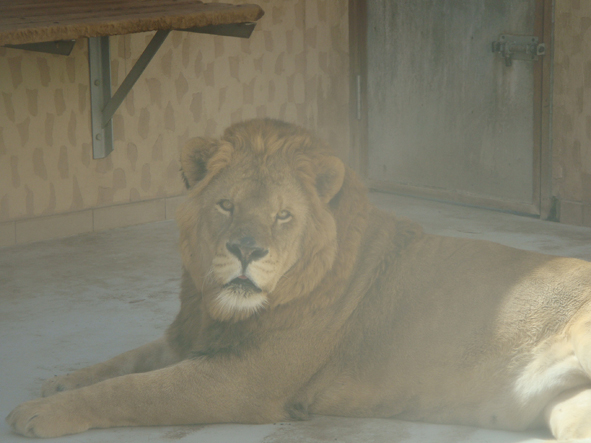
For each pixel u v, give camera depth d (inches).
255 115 364.2
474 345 136.1
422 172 380.8
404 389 139.3
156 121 331.0
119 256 278.7
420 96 374.6
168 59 330.3
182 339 154.1
